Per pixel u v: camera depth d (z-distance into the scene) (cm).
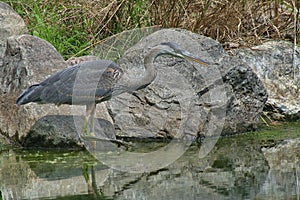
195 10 1689
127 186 1083
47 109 1327
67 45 1670
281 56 1620
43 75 1384
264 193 1009
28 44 1409
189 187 1064
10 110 1367
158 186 1077
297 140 1361
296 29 1755
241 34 1731
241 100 1434
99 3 1714
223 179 1104
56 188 1071
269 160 1214
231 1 1677
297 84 1588
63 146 1317
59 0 1744
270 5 1762
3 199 1012
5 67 1426
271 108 1534
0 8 1631
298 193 1003
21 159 1248
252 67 1598
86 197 1023
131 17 1692
